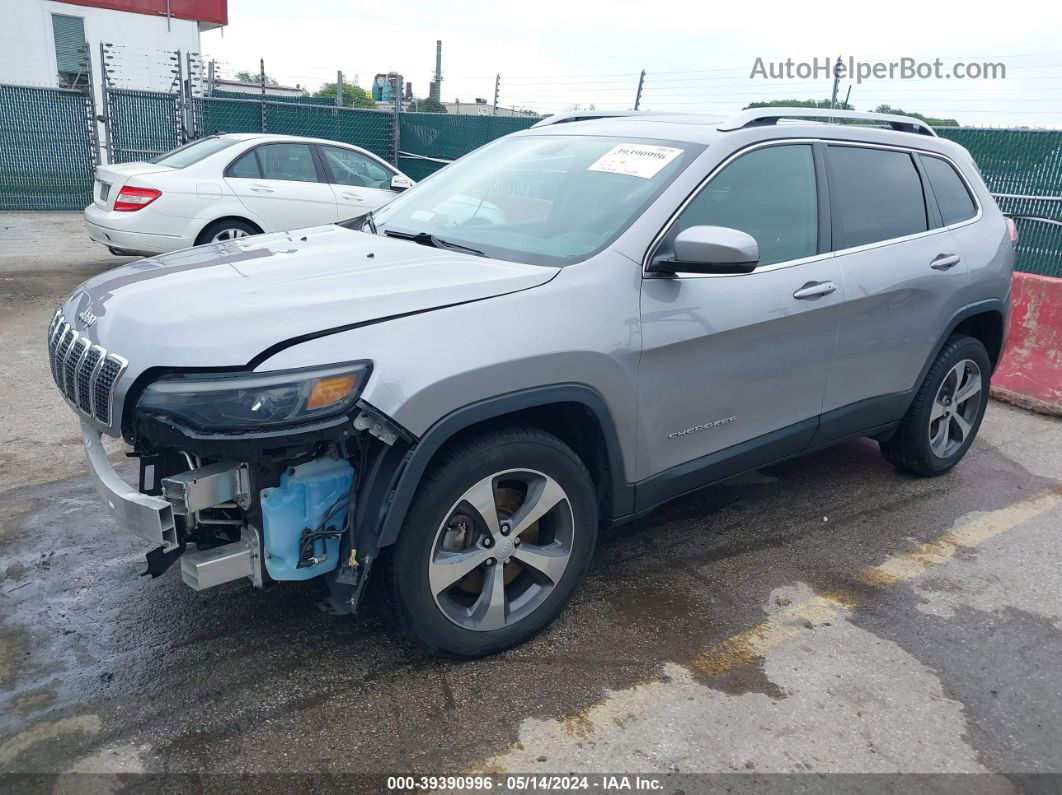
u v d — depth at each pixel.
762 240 3.56
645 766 2.57
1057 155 9.31
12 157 14.63
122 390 2.53
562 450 2.96
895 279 4.01
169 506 2.52
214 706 2.74
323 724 2.68
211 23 23.72
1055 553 4.07
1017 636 3.37
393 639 3.14
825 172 3.88
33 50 20.84
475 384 2.66
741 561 3.86
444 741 2.63
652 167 3.45
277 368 2.43
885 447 4.75
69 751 2.52
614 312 3.02
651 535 4.09
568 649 3.13
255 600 3.37
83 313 2.93
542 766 2.55
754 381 3.53
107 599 3.33
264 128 15.82
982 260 4.54
